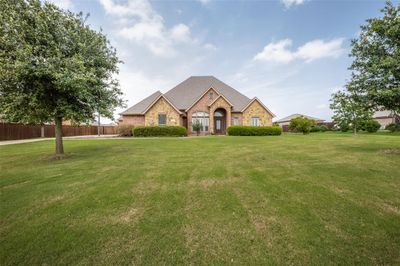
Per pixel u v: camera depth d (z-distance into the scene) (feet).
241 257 7.81
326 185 15.76
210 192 14.74
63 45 27.27
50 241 8.99
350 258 7.59
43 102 26.81
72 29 29.27
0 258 7.95
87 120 30.48
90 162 25.88
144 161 26.27
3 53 23.63
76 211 11.89
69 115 27.99
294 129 102.53
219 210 11.83
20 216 11.34
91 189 15.58
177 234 9.43
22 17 25.58
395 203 12.32
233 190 15.08
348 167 21.25
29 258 7.93
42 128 83.15
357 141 48.19
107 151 35.60
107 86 32.65
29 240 9.07
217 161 25.89
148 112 82.89
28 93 25.34
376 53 27.30
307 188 15.14
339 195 13.66
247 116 89.61
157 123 82.84
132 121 85.51
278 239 8.89
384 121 130.82
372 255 7.74
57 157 29.32
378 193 13.94
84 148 39.99
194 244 8.66
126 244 8.71
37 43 25.39
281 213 11.28
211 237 9.15
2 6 25.03
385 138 56.24
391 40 25.77
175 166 23.22
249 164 23.82
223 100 85.35
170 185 16.43
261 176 18.62
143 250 8.30
